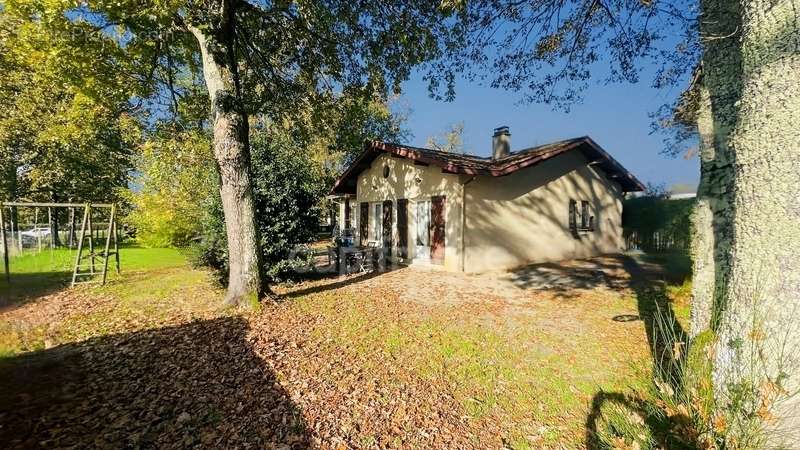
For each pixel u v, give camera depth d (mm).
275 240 9008
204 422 3160
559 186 13430
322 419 3215
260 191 8797
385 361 4434
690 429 2115
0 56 10969
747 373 1953
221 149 6707
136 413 3297
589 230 14492
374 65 8758
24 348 4871
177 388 3758
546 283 9281
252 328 5605
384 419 3238
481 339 5207
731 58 2688
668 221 14797
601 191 15070
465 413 3344
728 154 2760
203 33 6004
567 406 3449
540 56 6711
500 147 13859
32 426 3082
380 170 14695
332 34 8281
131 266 12328
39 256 14344
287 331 5484
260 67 9398
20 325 5887
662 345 4828
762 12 1929
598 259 13484
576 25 6223
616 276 10023
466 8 6020
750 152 2016
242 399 3541
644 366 4117
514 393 3697
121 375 4059
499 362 4426
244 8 7770
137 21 6559
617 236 15727
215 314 6336
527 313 6566
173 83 9328
